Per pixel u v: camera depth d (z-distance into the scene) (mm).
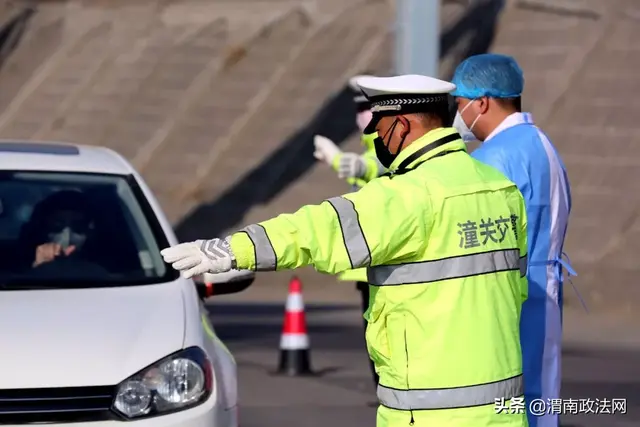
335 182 71438
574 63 69062
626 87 66500
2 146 23422
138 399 16547
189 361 17156
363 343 42031
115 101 91938
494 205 13297
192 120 84188
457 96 18188
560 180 18109
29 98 98000
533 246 17938
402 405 12914
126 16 101688
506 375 12992
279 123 78875
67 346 16812
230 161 77625
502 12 76375
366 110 26297
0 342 16797
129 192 21953
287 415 29578
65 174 22047
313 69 82438
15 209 21094
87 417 16312
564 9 74000
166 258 12406
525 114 18172
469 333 12836
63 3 108000
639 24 70812
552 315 18094
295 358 35719
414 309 12875
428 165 13227
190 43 93375
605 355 39406
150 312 18078
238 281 19828
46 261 20172
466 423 12750
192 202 75438
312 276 61875
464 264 12898
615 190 59156
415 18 33844
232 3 95250
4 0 111062
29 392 16203
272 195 72875
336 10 87938
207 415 17000
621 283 52969
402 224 12617
